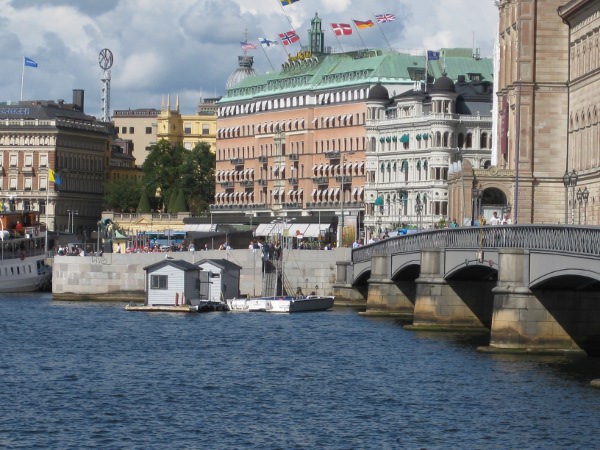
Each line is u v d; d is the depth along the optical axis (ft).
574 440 483.51
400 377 608.60
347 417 524.93
